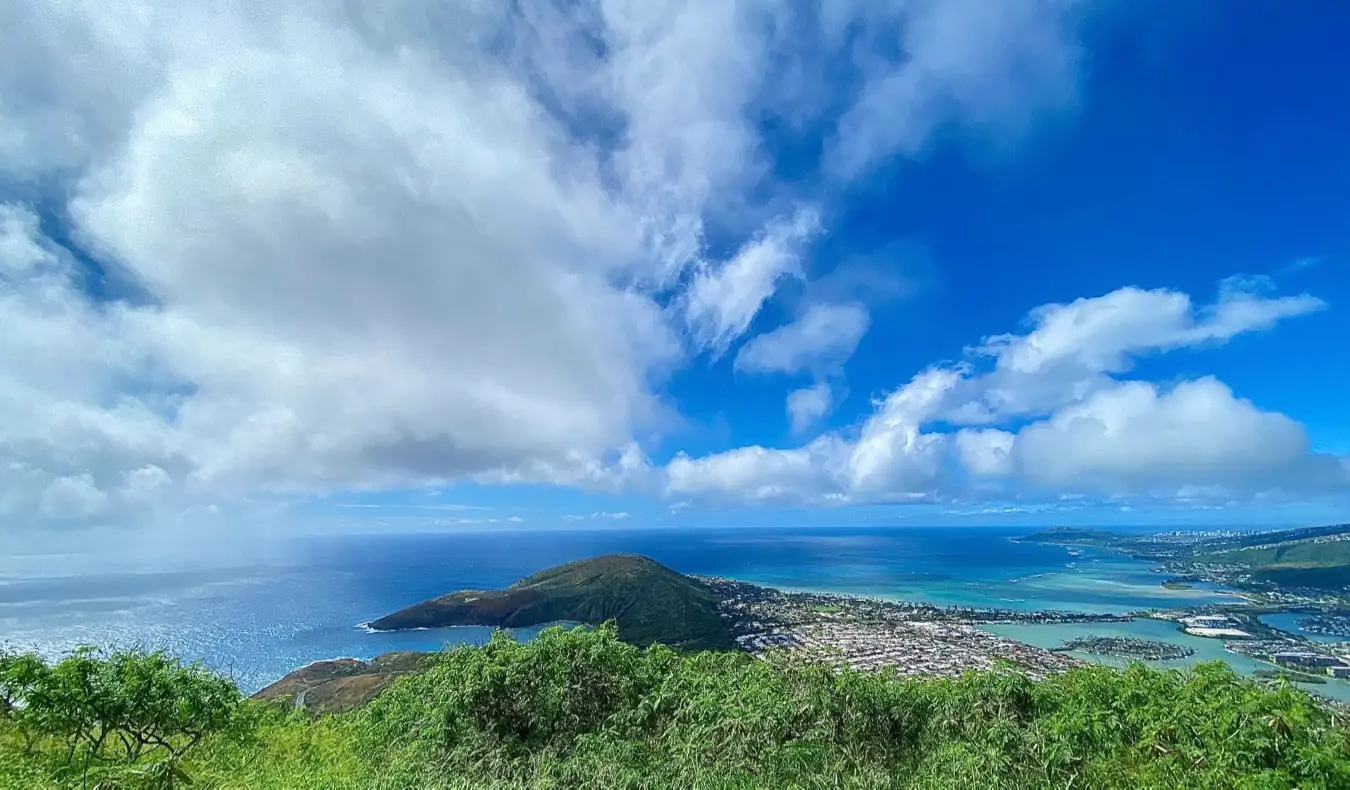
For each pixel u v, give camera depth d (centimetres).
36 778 748
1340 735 650
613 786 792
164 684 889
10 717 826
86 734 857
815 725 876
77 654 866
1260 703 671
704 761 844
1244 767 639
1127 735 758
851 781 770
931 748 837
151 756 858
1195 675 780
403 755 971
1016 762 759
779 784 788
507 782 839
